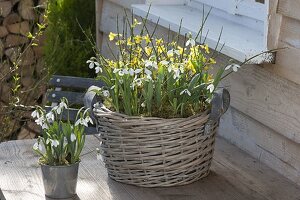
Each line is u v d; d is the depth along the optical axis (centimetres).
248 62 229
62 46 407
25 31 474
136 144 210
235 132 261
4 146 249
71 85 300
